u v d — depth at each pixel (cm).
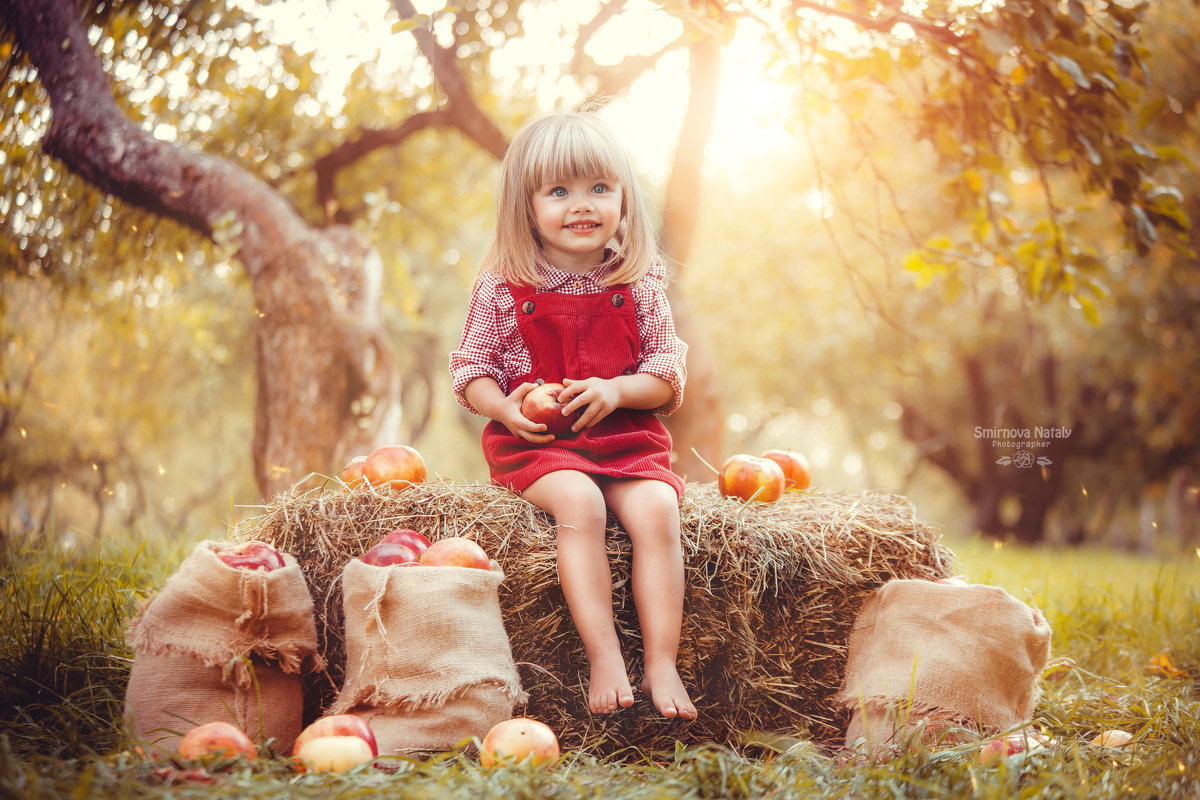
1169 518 1898
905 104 359
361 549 229
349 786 159
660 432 254
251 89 500
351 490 238
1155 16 631
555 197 253
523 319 254
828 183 368
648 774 185
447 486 238
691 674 229
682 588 218
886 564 243
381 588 200
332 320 458
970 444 1622
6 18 417
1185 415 1132
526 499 233
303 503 238
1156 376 1055
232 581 197
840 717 236
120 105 451
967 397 1538
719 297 1328
